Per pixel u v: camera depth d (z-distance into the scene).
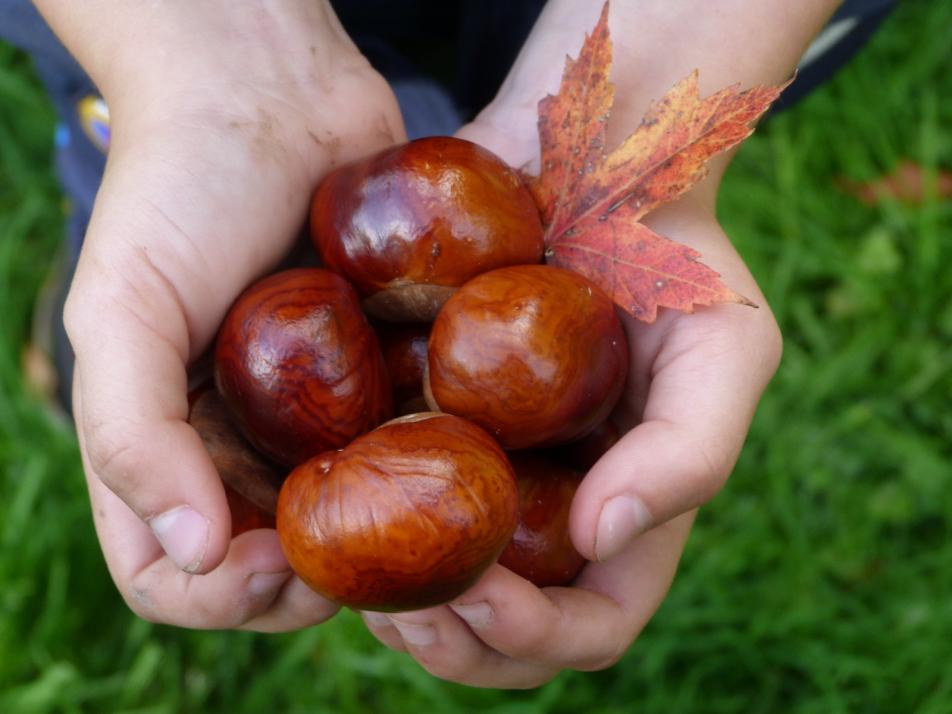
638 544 0.18
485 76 0.27
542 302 0.16
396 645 0.19
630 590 0.18
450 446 0.15
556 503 0.17
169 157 0.17
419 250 0.17
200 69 0.19
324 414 0.16
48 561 0.28
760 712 0.27
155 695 0.27
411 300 0.17
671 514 0.16
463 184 0.17
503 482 0.15
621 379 0.17
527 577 0.17
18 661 0.27
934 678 0.27
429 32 0.28
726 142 0.17
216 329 0.18
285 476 0.18
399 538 0.14
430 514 0.14
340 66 0.20
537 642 0.17
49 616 0.27
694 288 0.17
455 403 0.16
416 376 0.18
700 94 0.20
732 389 0.17
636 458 0.16
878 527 0.29
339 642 0.27
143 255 0.16
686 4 0.20
